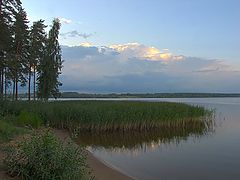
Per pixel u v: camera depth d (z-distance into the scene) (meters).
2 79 39.03
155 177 13.01
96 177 11.07
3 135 12.27
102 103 36.31
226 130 31.78
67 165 7.59
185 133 29.20
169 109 32.97
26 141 8.05
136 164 15.39
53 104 32.62
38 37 47.44
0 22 33.09
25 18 43.94
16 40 41.72
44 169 7.42
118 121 28.78
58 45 48.03
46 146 7.65
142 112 30.23
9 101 28.17
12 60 36.72
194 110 34.97
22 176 7.52
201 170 14.41
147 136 26.75
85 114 27.56
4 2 33.97
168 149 20.27
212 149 20.33
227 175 13.66
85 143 21.95
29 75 47.31
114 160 16.20
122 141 23.70
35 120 21.66
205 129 32.56
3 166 8.09
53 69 46.97
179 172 14.00
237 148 20.70
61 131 25.47
